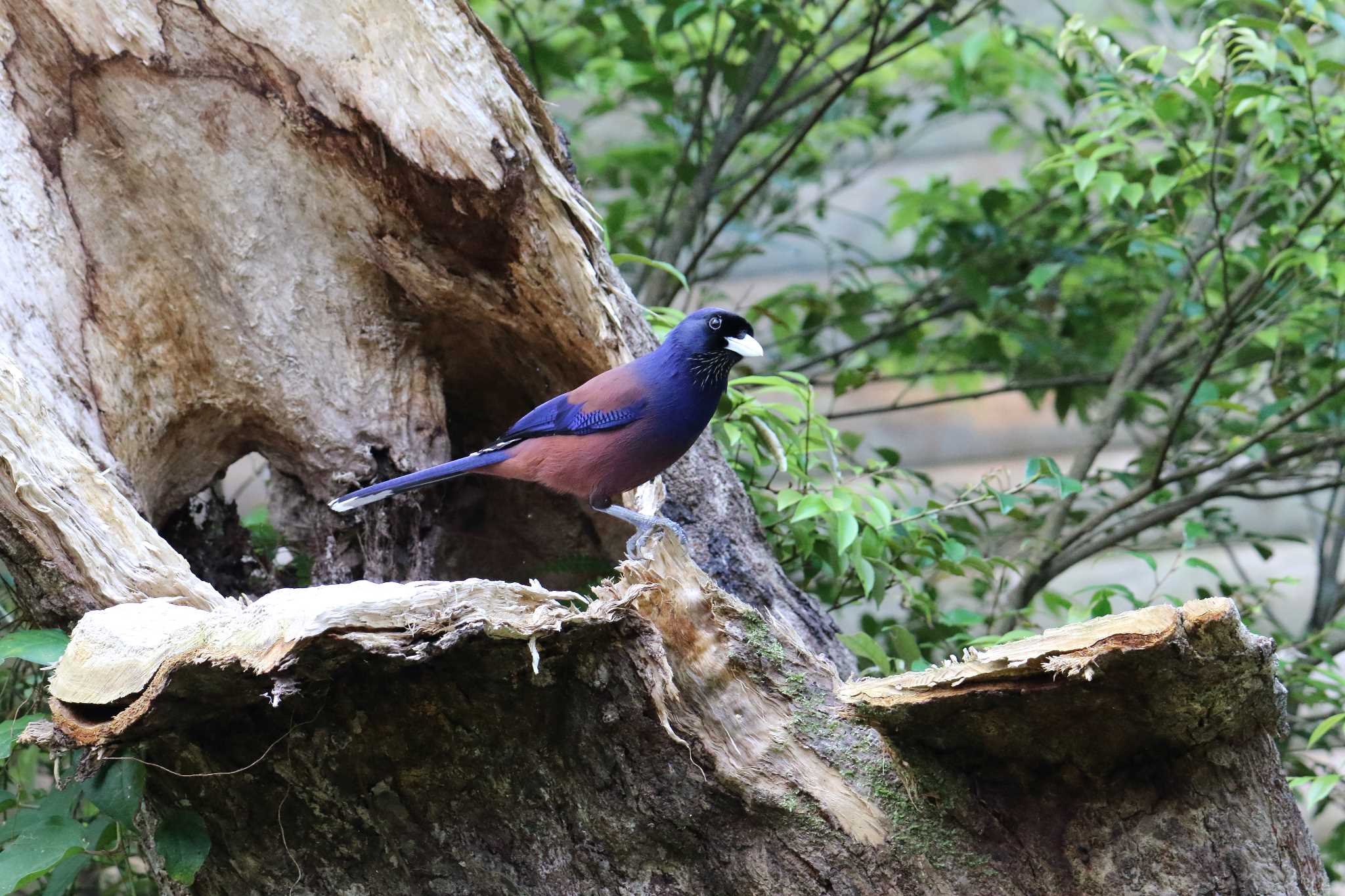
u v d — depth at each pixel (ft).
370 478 26.32
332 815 19.72
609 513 25.55
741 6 39.50
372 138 23.79
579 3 49.75
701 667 19.33
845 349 44.73
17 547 19.97
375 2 23.20
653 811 19.22
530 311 25.81
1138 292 45.47
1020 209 48.26
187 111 23.88
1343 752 40.70
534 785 19.45
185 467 26.58
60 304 23.03
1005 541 43.75
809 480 28.68
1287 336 41.09
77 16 22.70
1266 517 54.85
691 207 43.68
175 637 17.33
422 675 18.21
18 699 26.58
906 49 41.39
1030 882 18.67
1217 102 34.24
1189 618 15.96
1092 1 51.47
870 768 19.45
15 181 22.76
